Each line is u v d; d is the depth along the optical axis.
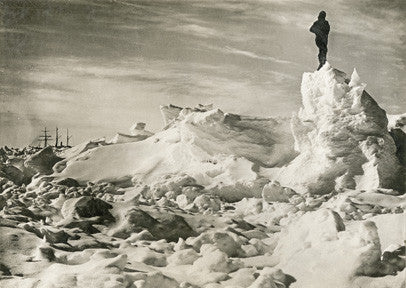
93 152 17.91
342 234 9.24
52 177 16.98
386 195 15.05
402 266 8.84
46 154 17.62
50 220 11.49
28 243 9.40
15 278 8.20
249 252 10.37
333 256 9.00
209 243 10.34
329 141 16.77
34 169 17.53
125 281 7.89
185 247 10.27
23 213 11.64
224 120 17.75
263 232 12.14
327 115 17.17
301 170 16.73
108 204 11.93
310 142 17.27
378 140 16.73
